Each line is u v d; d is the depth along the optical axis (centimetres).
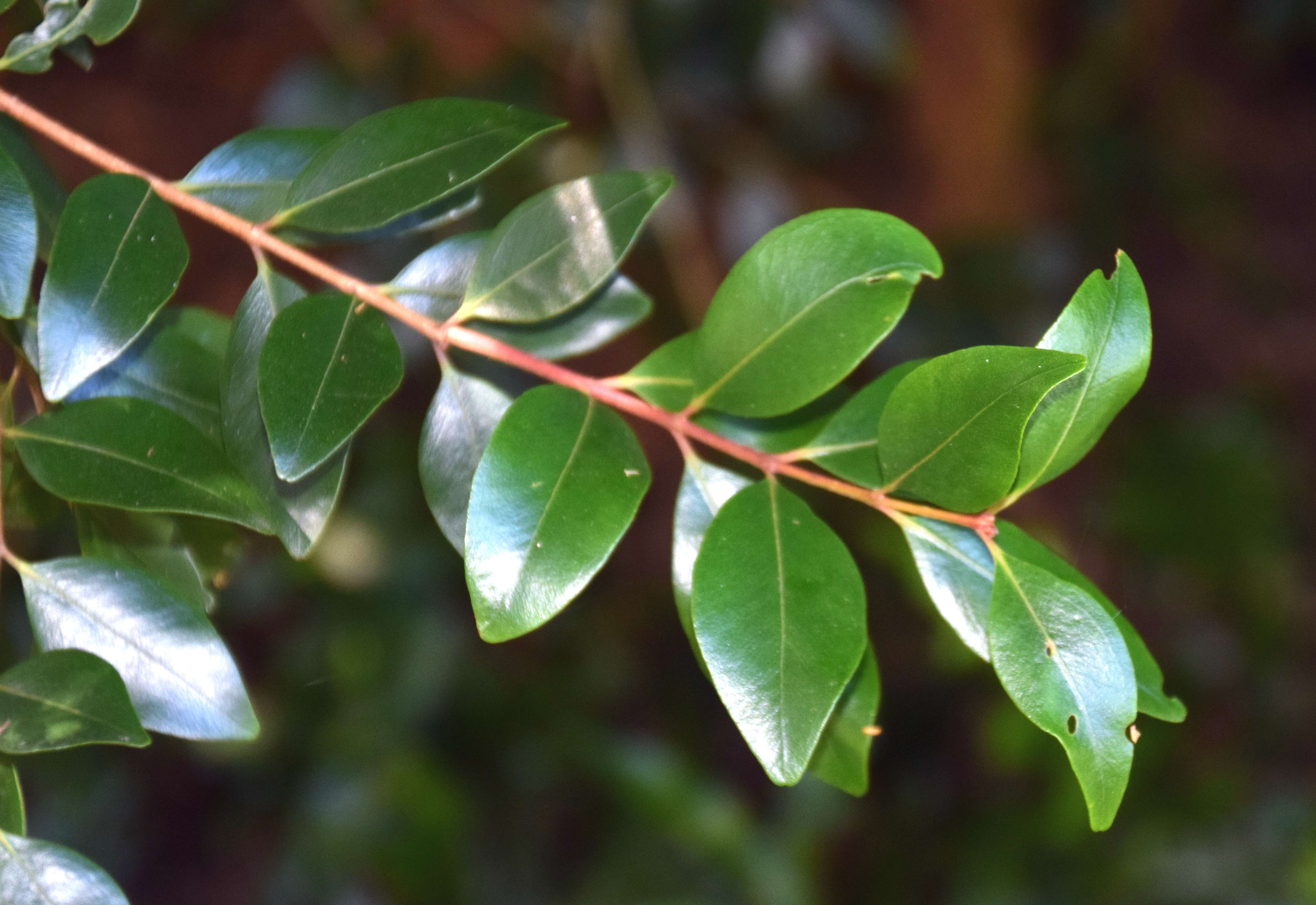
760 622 62
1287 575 196
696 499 65
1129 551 196
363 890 146
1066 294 188
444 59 150
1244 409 223
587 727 160
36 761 161
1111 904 152
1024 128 197
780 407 64
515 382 127
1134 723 62
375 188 65
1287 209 312
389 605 156
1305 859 154
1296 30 313
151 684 63
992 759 165
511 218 65
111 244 63
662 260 163
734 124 160
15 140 67
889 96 192
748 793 190
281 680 156
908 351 160
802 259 63
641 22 145
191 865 173
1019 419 61
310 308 64
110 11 65
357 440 163
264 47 195
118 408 63
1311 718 188
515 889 154
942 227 193
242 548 67
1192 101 305
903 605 182
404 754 148
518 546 62
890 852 168
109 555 65
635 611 200
